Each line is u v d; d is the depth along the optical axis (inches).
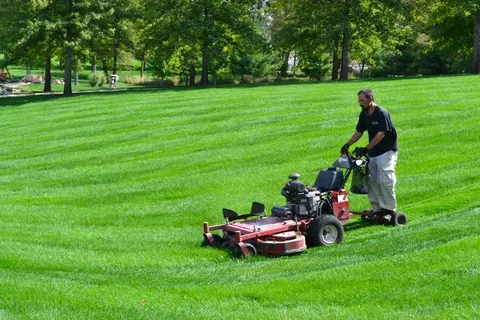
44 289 273.1
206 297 255.4
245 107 885.8
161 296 259.1
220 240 351.3
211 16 1643.7
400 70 1977.1
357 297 240.5
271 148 619.2
